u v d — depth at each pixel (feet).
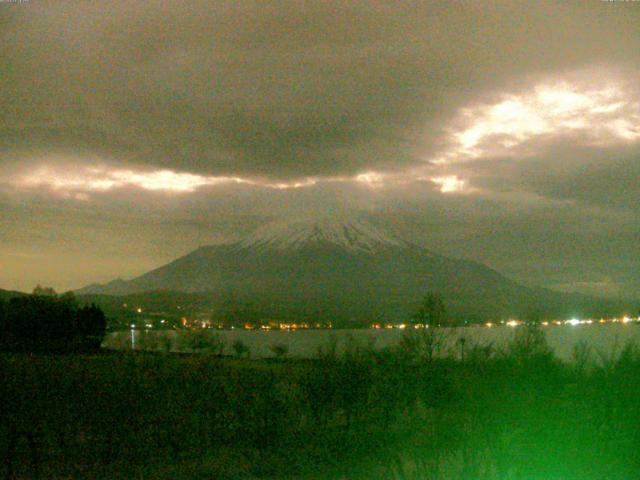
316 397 63.87
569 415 41.19
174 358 146.92
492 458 39.45
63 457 52.31
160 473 47.06
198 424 63.31
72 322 206.08
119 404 76.59
